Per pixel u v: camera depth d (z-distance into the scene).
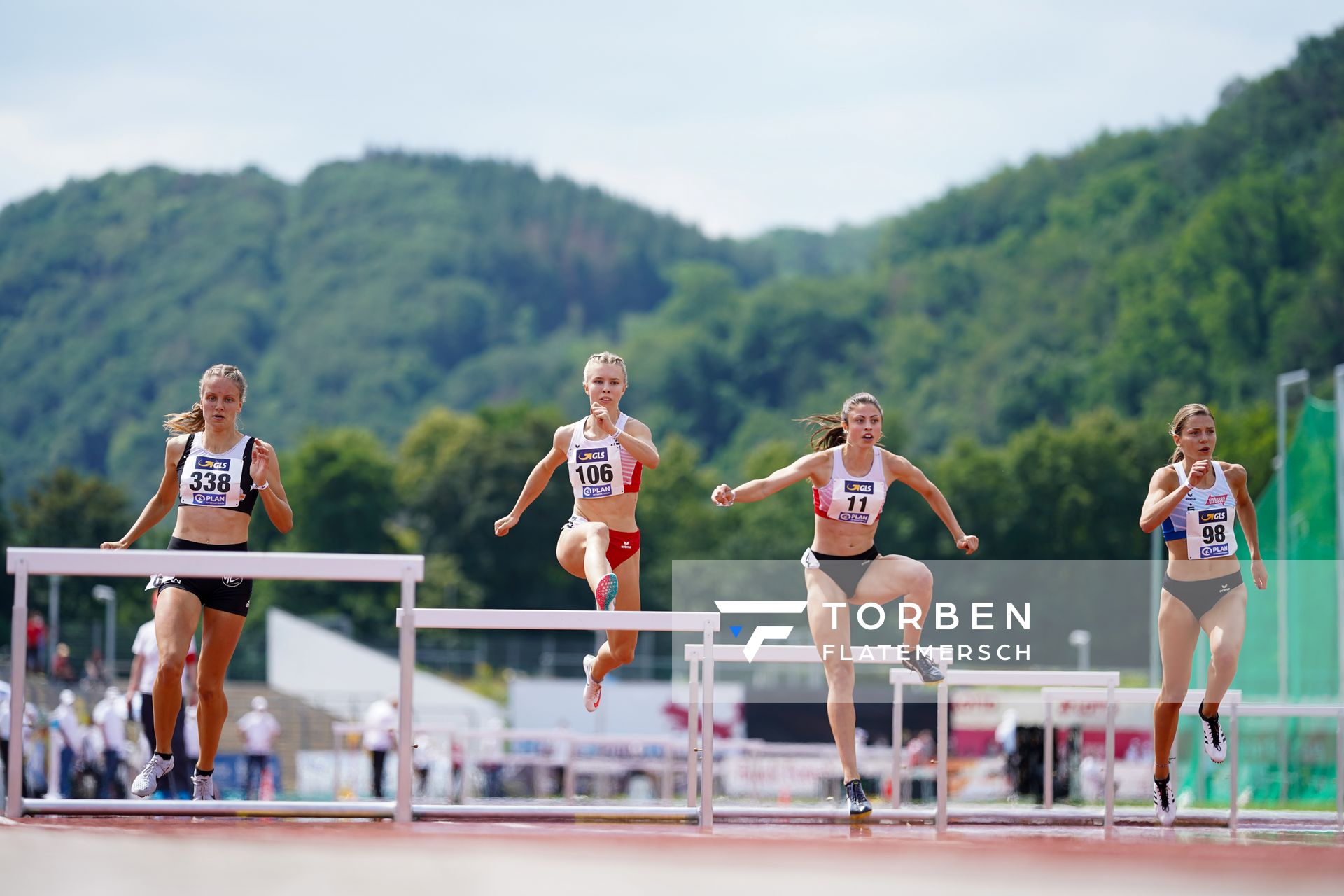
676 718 62.66
